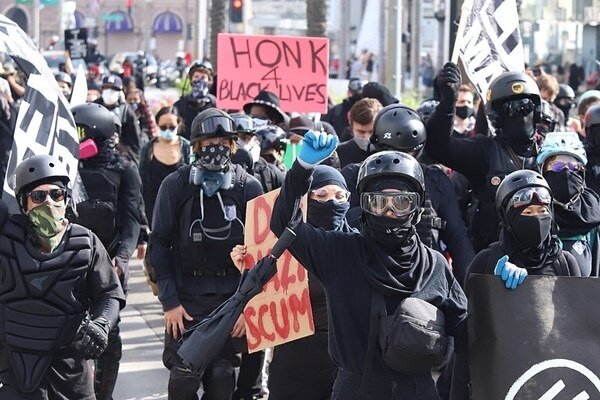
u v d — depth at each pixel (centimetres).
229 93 1287
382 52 3425
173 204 732
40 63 788
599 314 523
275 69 1287
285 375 706
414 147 745
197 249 726
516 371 518
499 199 592
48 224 621
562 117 1332
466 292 541
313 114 1335
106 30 10156
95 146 840
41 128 776
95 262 642
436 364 517
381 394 529
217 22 3734
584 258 712
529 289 526
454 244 761
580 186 706
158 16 10150
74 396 640
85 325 625
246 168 860
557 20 2570
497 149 784
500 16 930
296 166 532
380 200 526
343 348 539
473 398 531
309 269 539
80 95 1059
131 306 1309
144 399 927
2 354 635
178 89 3888
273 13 9700
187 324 732
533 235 583
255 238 698
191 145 737
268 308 694
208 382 726
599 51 2567
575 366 517
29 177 619
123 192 858
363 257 535
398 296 532
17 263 623
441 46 3566
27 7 9494
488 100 797
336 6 6844
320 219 674
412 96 3303
